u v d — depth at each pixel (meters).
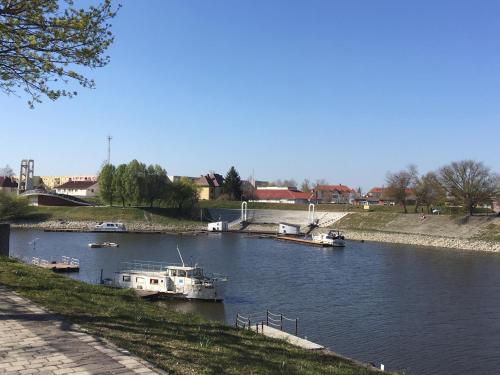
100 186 143.38
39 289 19.14
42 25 17.06
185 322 18.28
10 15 16.78
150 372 10.50
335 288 52.91
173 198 148.88
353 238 120.56
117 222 134.00
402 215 127.94
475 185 112.56
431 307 44.19
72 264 62.81
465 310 43.16
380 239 116.50
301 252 88.62
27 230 119.69
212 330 17.64
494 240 99.81
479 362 29.95
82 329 13.71
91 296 20.02
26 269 24.45
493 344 33.53
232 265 69.19
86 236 109.50
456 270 67.44
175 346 13.62
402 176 136.50
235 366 12.80
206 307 42.25
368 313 41.69
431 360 30.22
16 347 11.65
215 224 130.62
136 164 143.00
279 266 69.31
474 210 129.25
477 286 54.81
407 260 78.50
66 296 18.70
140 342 13.27
